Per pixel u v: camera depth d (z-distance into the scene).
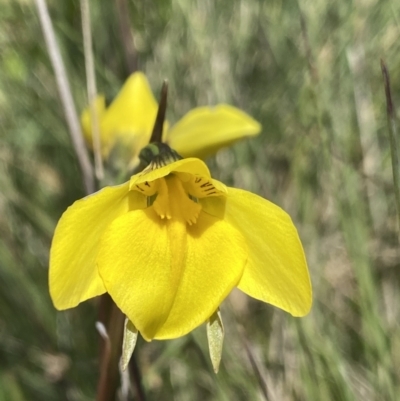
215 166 0.12
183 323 0.05
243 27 0.12
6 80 0.12
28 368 0.11
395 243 0.11
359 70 0.11
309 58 0.09
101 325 0.07
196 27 0.12
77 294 0.05
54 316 0.11
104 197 0.05
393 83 0.11
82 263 0.05
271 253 0.05
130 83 0.09
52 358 0.11
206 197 0.06
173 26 0.12
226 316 0.10
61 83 0.09
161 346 0.11
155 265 0.05
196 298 0.05
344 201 0.10
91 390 0.10
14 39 0.12
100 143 0.09
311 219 0.11
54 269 0.05
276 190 0.12
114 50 0.12
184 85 0.12
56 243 0.05
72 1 0.12
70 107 0.09
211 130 0.08
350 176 0.10
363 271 0.09
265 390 0.08
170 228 0.06
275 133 0.12
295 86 0.11
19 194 0.11
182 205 0.06
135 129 0.09
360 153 0.11
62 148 0.12
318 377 0.09
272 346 0.10
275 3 0.12
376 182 0.10
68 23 0.12
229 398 0.09
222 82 0.12
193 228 0.06
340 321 0.10
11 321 0.11
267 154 0.12
